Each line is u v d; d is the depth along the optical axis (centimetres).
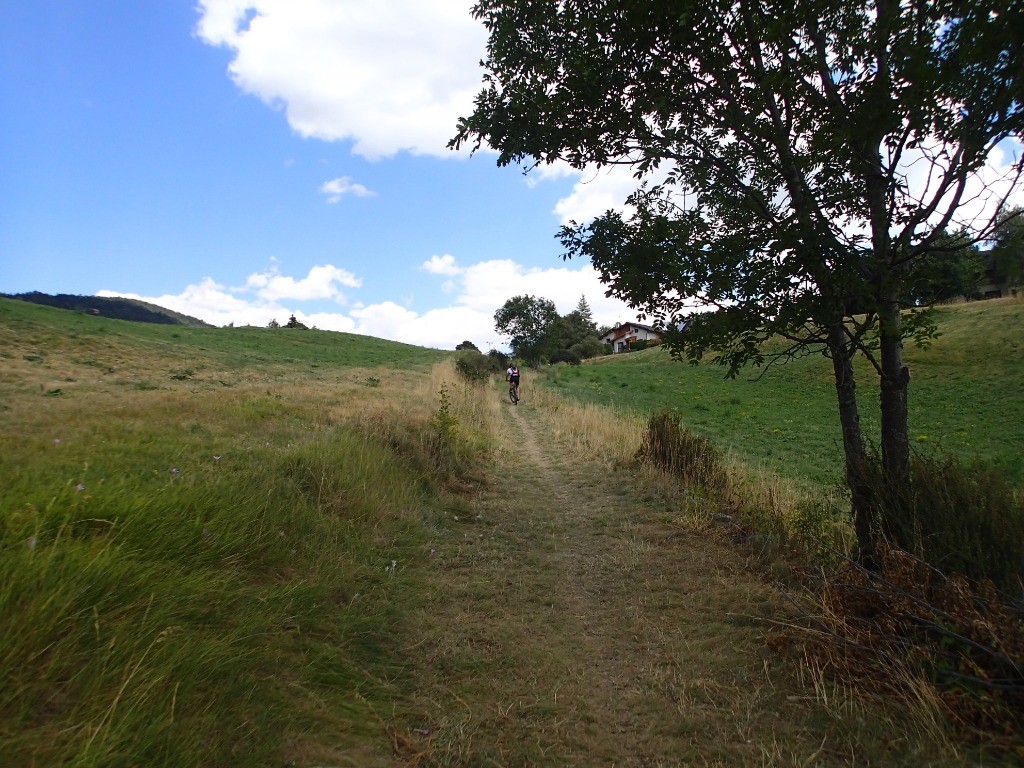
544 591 485
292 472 574
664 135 470
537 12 479
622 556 572
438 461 888
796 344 459
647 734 291
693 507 722
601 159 503
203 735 233
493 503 788
